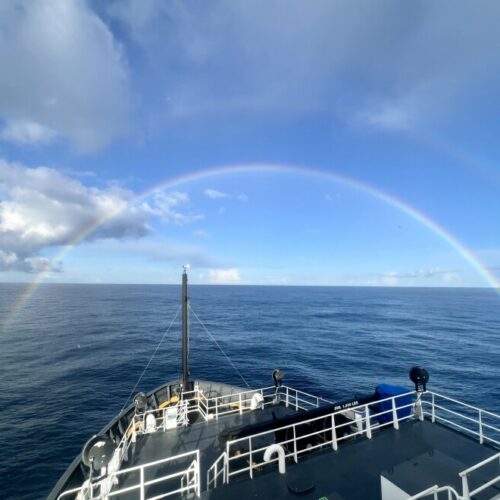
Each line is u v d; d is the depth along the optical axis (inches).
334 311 4557.1
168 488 424.5
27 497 702.5
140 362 1759.4
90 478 316.5
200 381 823.1
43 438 935.7
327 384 1430.9
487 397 1258.0
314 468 377.7
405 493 273.9
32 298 7106.3
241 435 425.7
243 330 2847.0
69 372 1573.6
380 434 457.4
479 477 344.8
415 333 2716.5
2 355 1902.1
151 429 585.9
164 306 5142.7
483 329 2950.3
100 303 5733.3
